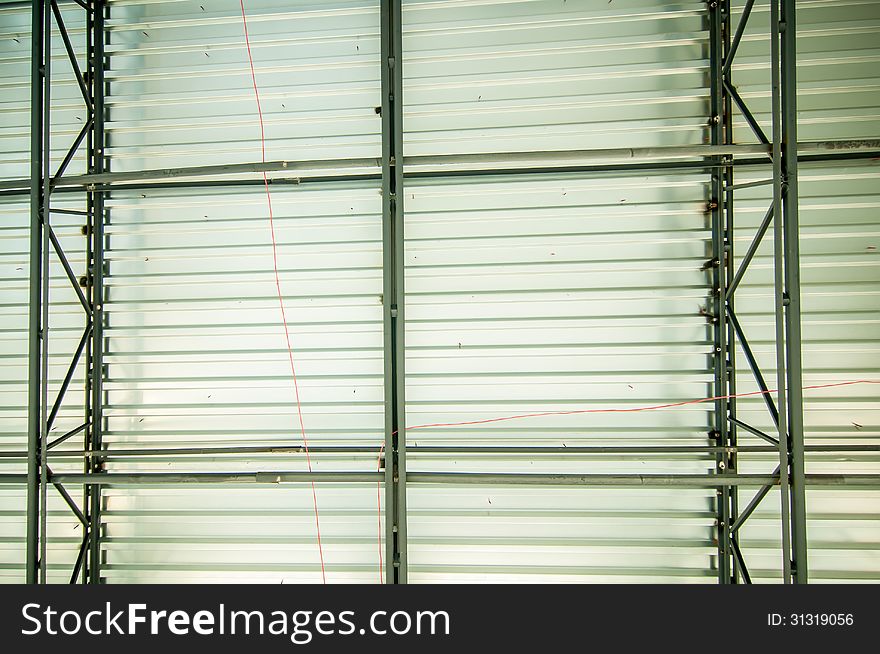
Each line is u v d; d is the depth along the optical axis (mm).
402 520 2543
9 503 3156
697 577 2852
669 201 2869
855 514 2869
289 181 2945
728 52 2758
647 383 2900
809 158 2826
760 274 2861
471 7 2875
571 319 2914
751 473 2863
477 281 2949
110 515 3000
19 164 3125
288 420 3002
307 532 2969
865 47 2824
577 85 2875
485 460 2924
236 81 2963
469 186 2908
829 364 2887
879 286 2850
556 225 2918
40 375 2641
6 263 3115
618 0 2838
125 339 3023
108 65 2992
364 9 2887
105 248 3023
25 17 3094
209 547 2994
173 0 2953
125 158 3018
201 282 3006
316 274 2971
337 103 2941
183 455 2982
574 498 2916
